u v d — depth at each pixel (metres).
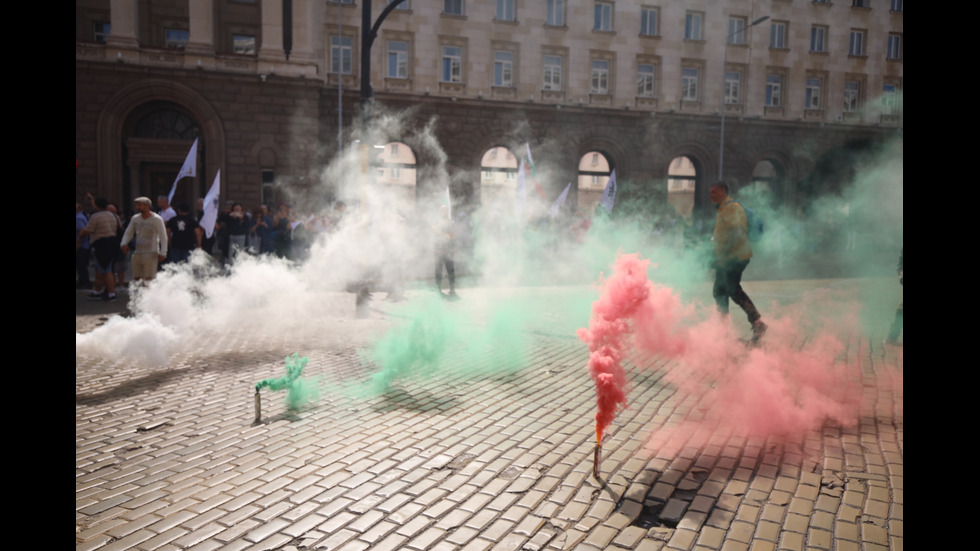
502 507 3.29
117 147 23.72
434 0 28.02
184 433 4.47
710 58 31.45
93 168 23.53
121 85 23.42
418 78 28.08
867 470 3.70
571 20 29.77
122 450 4.14
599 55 30.25
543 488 3.51
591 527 3.07
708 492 3.43
